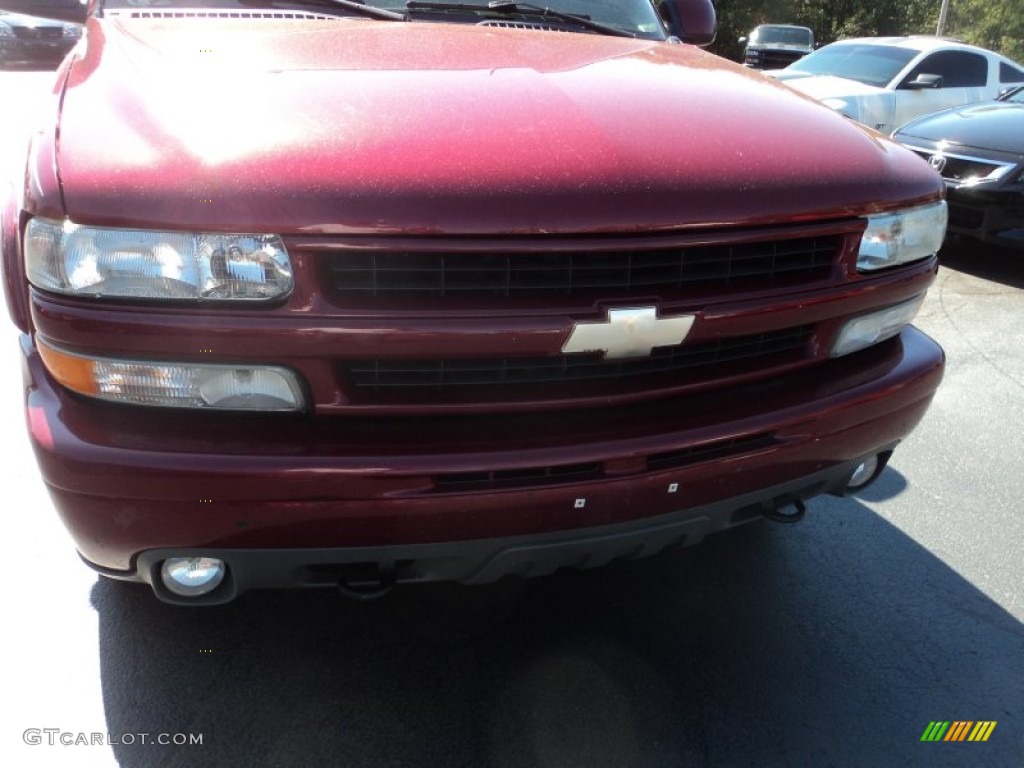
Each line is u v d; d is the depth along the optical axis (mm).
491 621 2498
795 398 2084
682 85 2324
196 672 2252
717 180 1893
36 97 9273
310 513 1704
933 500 3295
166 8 2730
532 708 2197
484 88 2047
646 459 1870
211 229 1600
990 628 2604
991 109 7000
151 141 1717
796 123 2240
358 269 1661
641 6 3508
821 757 2109
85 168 1675
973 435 3844
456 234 1651
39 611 2430
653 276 1836
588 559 1966
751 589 2711
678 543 2078
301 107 1848
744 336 2037
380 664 2312
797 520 2271
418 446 1729
